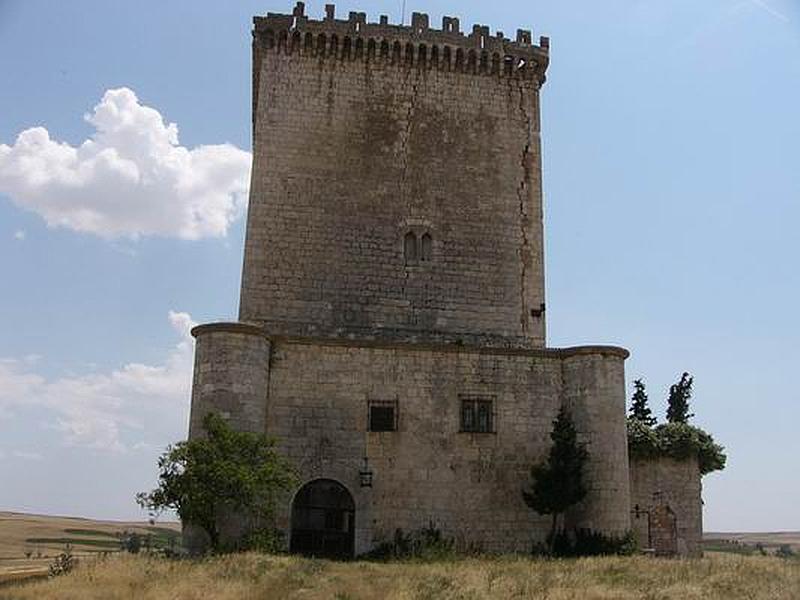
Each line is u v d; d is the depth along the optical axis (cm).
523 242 3553
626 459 3002
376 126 3566
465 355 3066
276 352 2933
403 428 2947
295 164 3453
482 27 3778
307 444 2870
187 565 2138
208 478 2405
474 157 3616
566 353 3122
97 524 11438
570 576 2144
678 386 4609
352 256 3381
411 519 2869
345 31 3638
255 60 3822
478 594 1839
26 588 1900
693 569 2350
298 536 2817
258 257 3312
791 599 1822
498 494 2955
